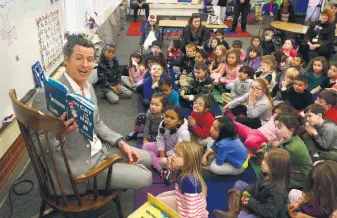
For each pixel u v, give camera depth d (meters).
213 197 1.95
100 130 1.73
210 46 4.72
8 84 1.77
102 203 1.41
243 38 6.84
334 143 2.14
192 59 4.16
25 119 1.13
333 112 2.43
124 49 5.64
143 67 3.72
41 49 2.31
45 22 2.40
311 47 4.82
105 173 1.48
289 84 3.05
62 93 1.13
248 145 2.36
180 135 2.14
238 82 3.28
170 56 4.55
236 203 1.70
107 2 5.49
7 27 1.75
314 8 8.22
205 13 6.96
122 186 1.51
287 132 1.91
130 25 7.89
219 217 1.65
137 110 3.20
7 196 1.87
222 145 2.05
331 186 1.37
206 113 2.47
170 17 8.51
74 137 1.40
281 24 5.77
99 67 3.34
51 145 1.38
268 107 2.64
